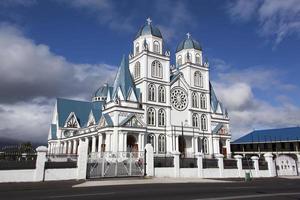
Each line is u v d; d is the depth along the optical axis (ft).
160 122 236.02
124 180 105.91
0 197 57.26
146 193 64.64
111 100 221.87
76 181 98.94
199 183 102.06
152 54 244.22
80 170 105.70
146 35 252.21
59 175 101.55
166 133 235.20
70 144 287.28
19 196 58.85
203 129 262.67
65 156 182.70
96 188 77.25
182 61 281.54
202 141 256.32
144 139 216.33
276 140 312.50
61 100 320.29
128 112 215.92
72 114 311.88
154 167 128.47
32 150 116.06
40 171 97.50
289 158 174.09
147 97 231.91
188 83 264.11
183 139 248.32
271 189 79.66
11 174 92.94
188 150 247.29
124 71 235.40
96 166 114.21
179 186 86.07
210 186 87.51
